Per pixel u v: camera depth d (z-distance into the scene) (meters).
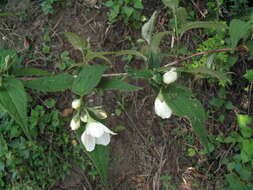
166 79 0.33
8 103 0.27
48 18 0.66
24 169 0.60
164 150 0.66
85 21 0.66
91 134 0.30
